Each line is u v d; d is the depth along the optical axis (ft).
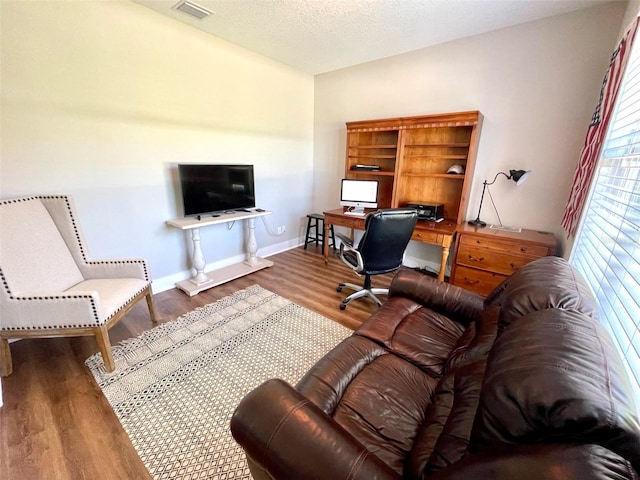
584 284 3.41
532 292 3.26
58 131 6.64
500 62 8.61
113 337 6.86
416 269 11.47
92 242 7.57
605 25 7.06
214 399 5.16
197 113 9.22
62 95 6.59
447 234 8.68
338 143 13.14
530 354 2.19
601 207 5.09
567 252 7.17
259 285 9.87
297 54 10.57
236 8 7.43
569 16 7.43
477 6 7.18
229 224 11.11
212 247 10.73
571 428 1.67
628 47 4.99
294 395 2.74
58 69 6.45
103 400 5.07
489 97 8.98
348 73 12.00
